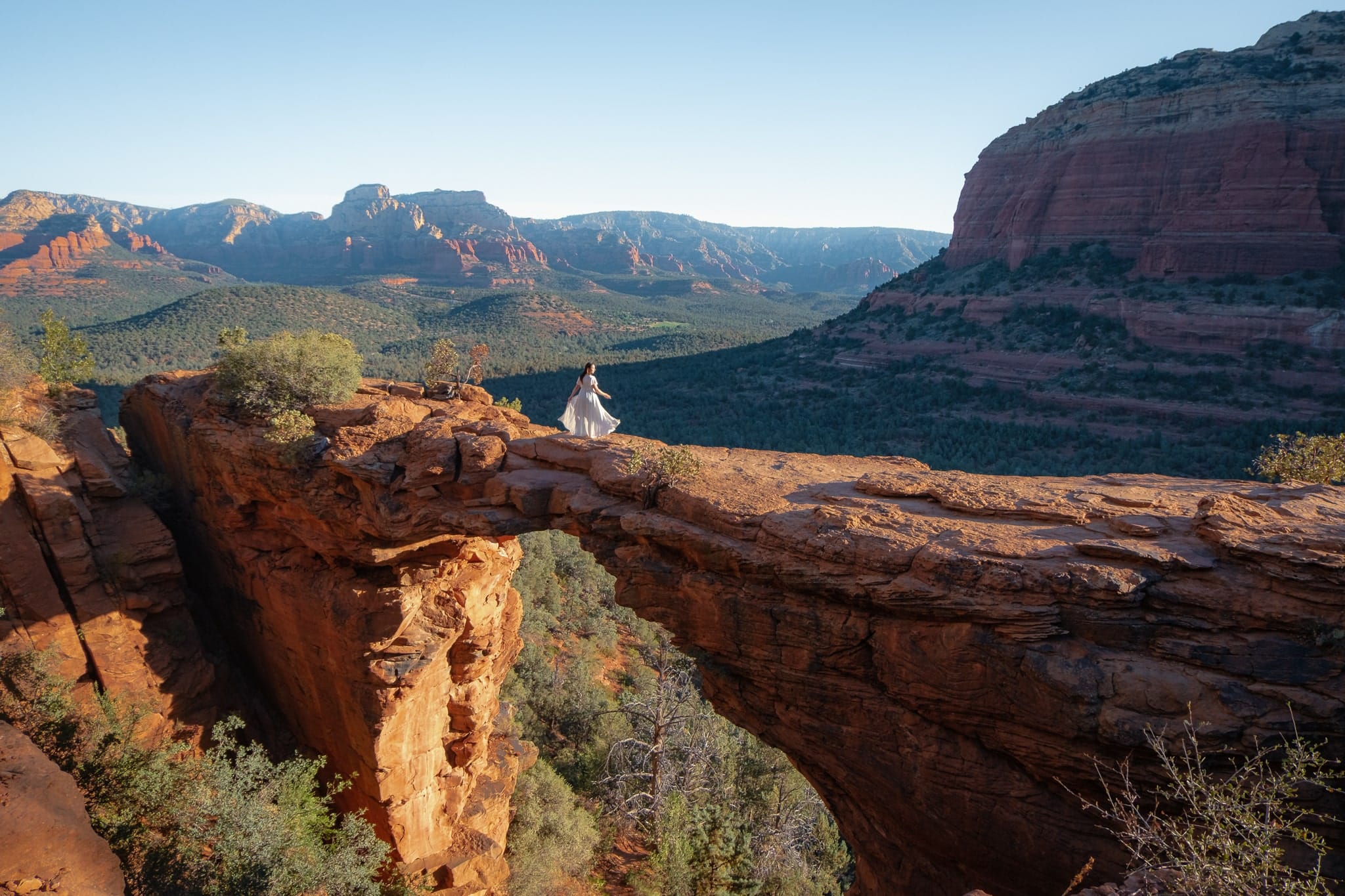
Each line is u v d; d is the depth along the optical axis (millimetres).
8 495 18312
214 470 20797
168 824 14594
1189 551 10305
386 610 18688
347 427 18719
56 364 24375
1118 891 8039
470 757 22594
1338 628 8992
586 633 43906
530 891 22625
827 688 12688
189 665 20016
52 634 17766
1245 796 8961
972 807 11547
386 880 20531
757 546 12789
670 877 23719
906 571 11359
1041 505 12141
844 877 30531
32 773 10992
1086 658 10125
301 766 17531
